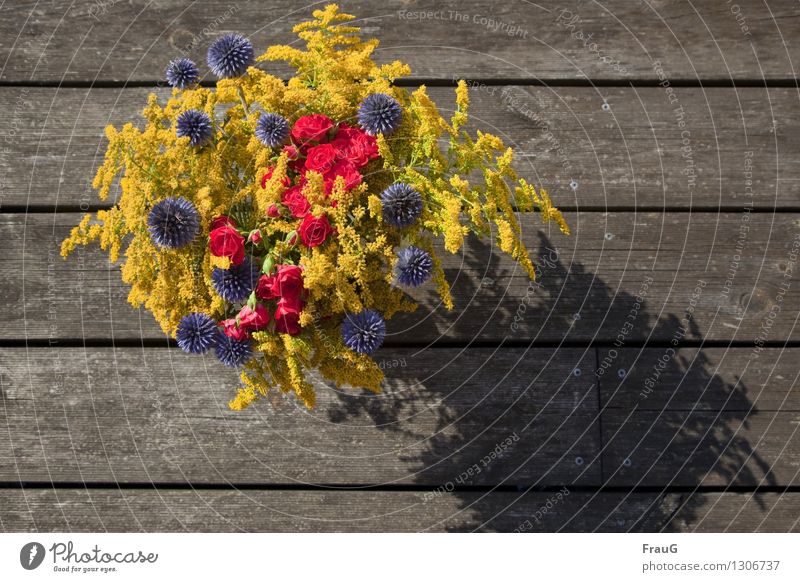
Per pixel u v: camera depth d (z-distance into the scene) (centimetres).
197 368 125
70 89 128
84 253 126
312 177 81
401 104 93
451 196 89
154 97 92
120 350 126
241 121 92
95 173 126
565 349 127
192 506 125
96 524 124
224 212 88
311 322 88
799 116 129
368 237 91
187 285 88
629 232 128
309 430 125
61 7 129
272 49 93
